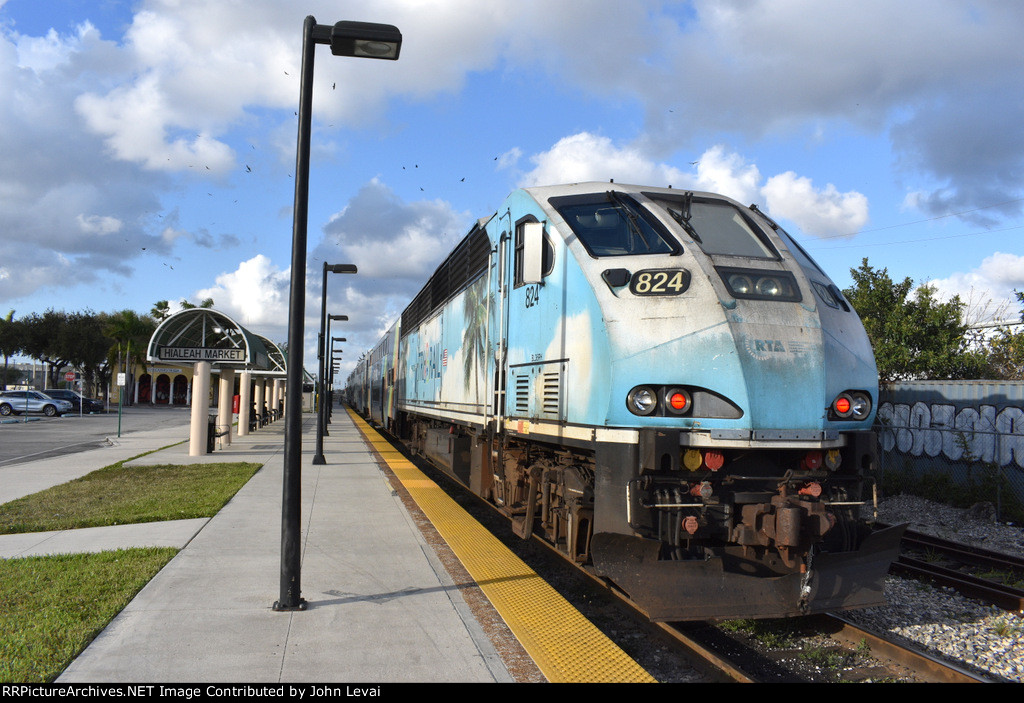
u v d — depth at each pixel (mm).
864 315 17359
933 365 16344
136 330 59250
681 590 4652
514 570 6352
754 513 4766
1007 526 10445
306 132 5473
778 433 4816
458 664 4176
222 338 19391
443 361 11727
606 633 5406
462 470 10164
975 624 5934
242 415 24594
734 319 4945
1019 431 11383
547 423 6172
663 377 4879
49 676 3812
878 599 4934
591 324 5371
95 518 8492
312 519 8820
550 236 6316
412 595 5570
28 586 5535
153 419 38125
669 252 5395
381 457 17453
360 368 50562
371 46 5551
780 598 4715
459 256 10562
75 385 46688
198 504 9609
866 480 5316
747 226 6016
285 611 5094
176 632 4609
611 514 4980
